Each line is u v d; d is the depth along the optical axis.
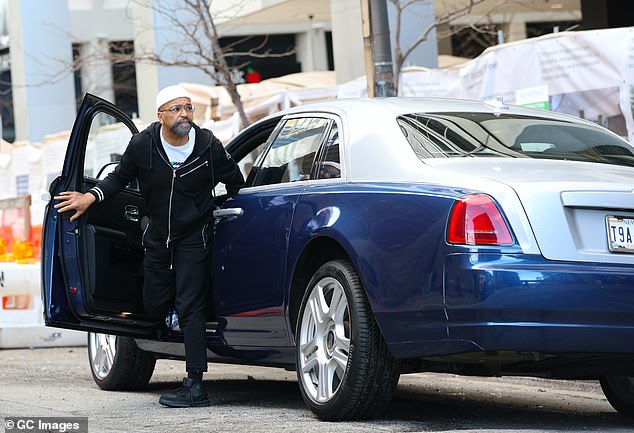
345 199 10.38
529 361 9.91
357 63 29.61
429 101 11.66
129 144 11.98
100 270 12.33
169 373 16.64
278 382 15.20
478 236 9.11
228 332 11.95
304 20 44.53
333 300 10.32
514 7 39.22
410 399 12.73
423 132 10.62
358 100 11.61
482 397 13.16
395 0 23.72
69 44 42.88
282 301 11.02
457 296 9.08
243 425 10.13
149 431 9.88
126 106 54.03
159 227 11.88
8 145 32.94
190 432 9.75
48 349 21.88
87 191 12.31
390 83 18.23
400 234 9.63
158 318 12.48
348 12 29.77
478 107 11.60
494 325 8.89
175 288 12.12
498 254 9.02
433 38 28.59
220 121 25.45
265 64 51.09
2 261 23.02
